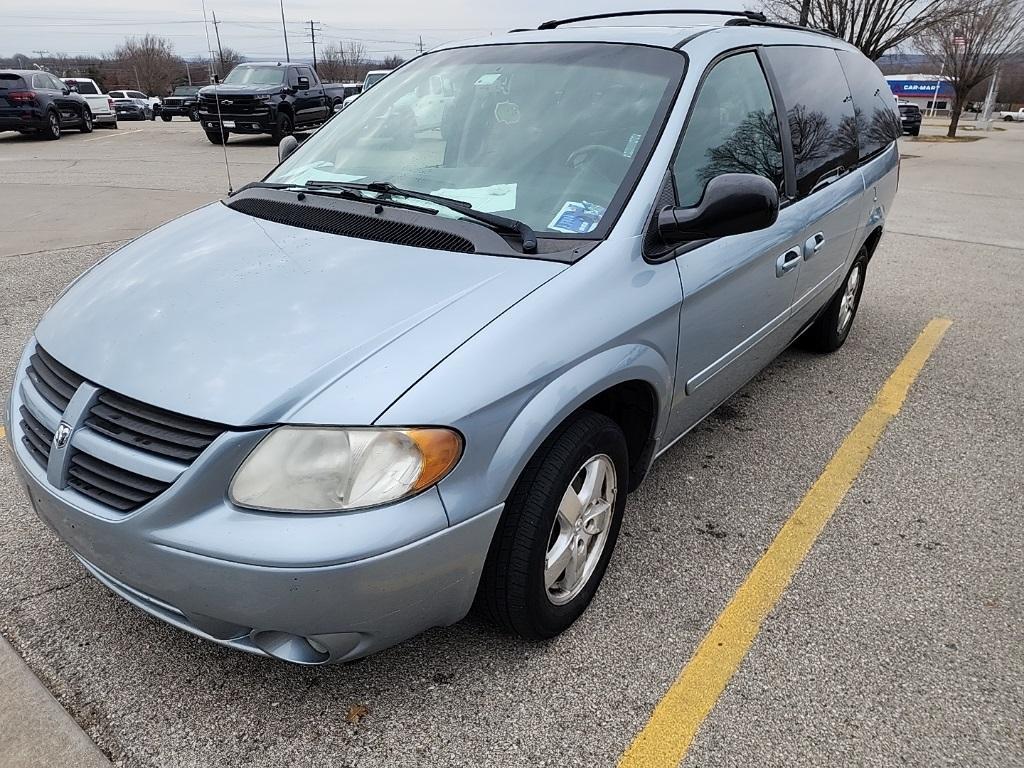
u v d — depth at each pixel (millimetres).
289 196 2834
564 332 2096
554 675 2289
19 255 6867
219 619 1853
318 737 2061
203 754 2000
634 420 2664
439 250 2281
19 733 2023
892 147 4973
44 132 18641
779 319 3475
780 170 3293
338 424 1778
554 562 2281
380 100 3309
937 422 4074
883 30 20656
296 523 1751
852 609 2625
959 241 8820
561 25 3475
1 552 2746
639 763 2023
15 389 2336
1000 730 2152
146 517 1815
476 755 2027
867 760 2049
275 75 17406
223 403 1810
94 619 2439
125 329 2109
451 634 2434
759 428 3951
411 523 1804
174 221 2957
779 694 2252
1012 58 32250
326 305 2055
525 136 2738
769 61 3385
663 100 2684
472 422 1881
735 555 2898
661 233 2434
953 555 2949
